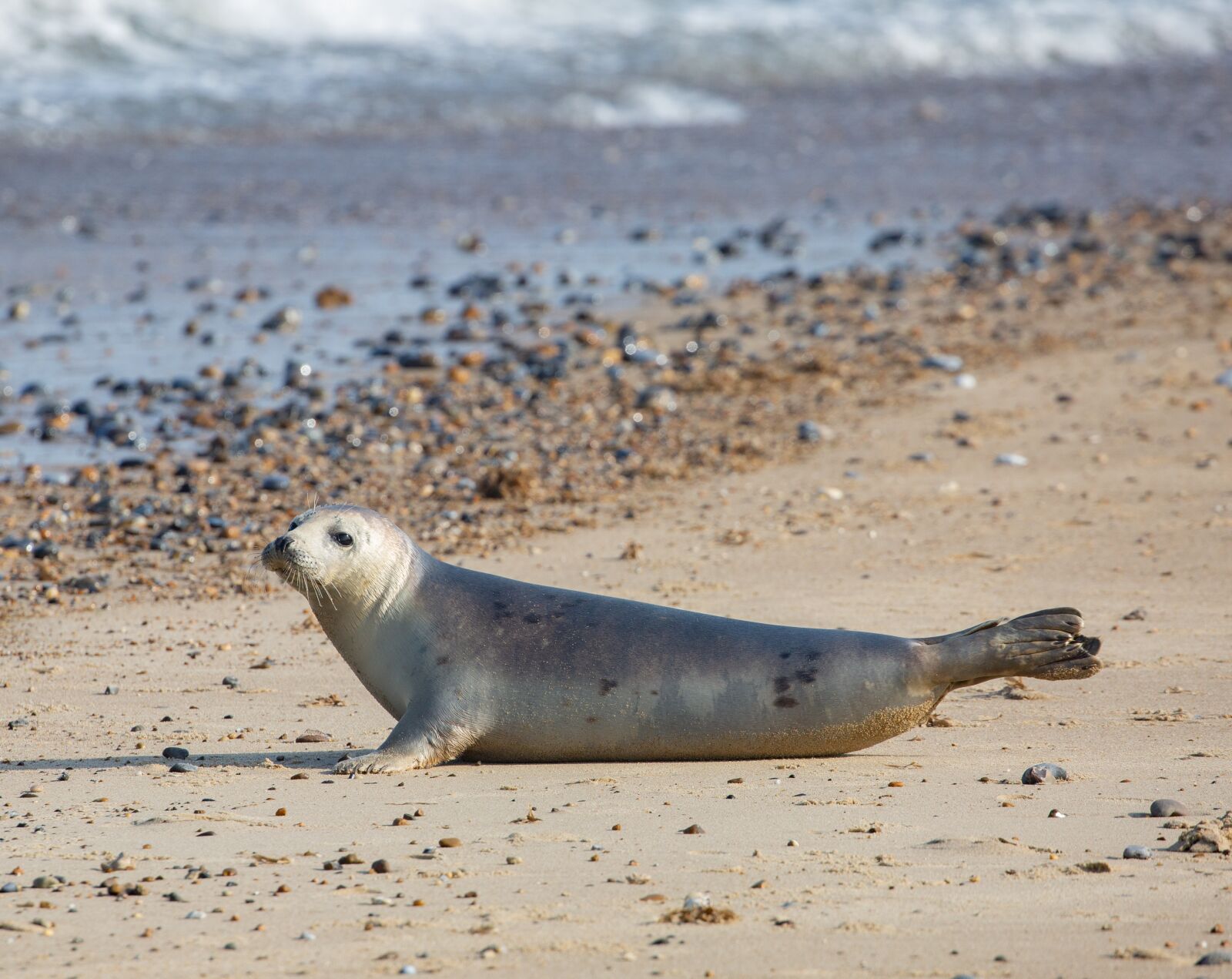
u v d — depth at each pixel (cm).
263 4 16450
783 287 8419
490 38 17238
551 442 5400
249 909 1817
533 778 2450
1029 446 5197
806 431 5403
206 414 5719
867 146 14750
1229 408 5566
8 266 8838
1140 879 1888
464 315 7631
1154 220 10662
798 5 19512
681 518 4491
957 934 1708
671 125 15650
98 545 4272
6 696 3006
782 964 1628
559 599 2625
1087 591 3725
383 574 2600
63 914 1805
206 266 8994
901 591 3741
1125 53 19700
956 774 2430
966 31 19300
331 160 13100
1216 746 2564
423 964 1642
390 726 2814
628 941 1698
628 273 8912
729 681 2508
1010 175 13212
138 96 14488
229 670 3209
